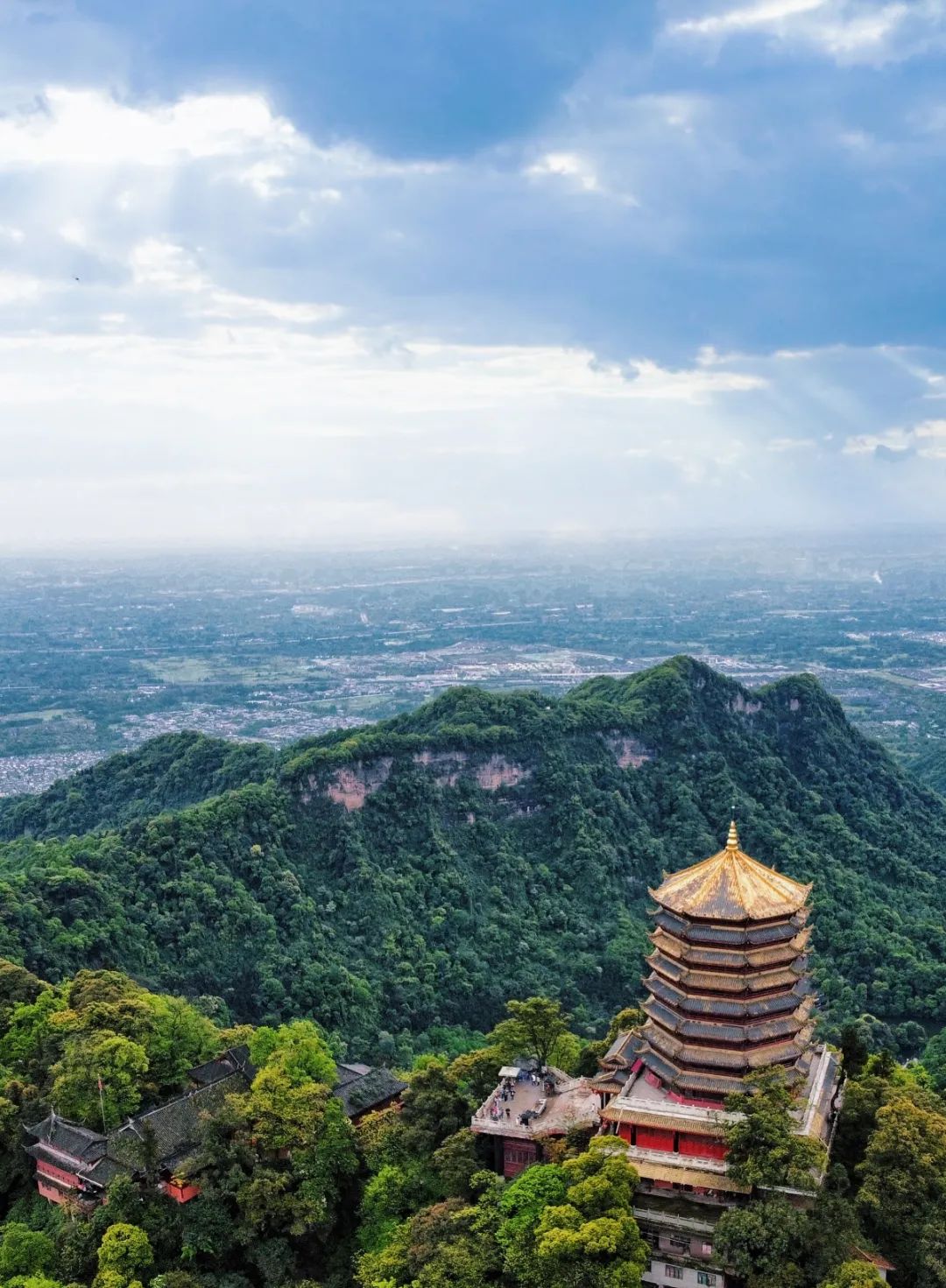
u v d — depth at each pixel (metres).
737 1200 78.44
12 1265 85.94
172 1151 95.06
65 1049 107.25
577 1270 73.06
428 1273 76.44
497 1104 92.44
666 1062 83.62
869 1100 87.38
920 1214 76.75
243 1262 87.81
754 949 81.31
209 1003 152.38
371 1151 92.06
